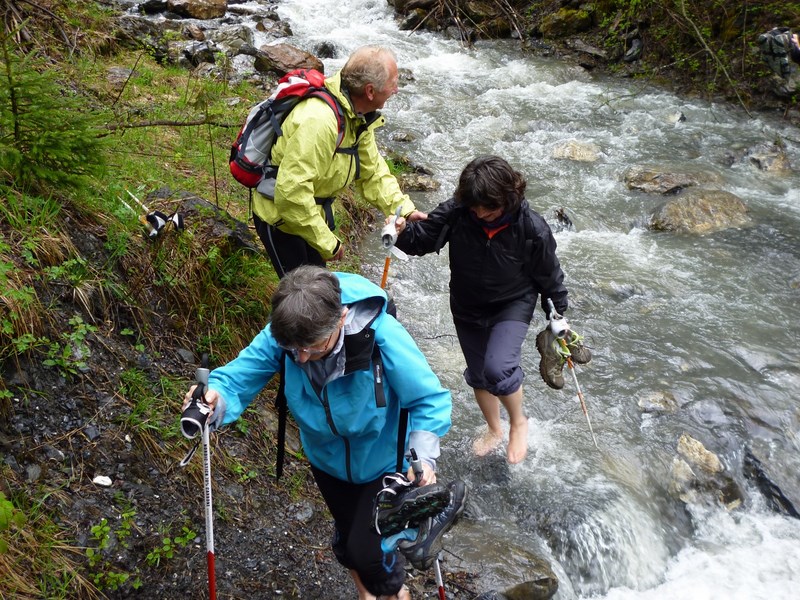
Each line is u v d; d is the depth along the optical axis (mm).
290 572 3311
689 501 4254
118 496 3168
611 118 9180
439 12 12102
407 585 3424
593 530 3822
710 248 6504
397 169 7297
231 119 6617
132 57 7988
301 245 3752
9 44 3807
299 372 2498
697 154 8281
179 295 4055
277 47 9180
